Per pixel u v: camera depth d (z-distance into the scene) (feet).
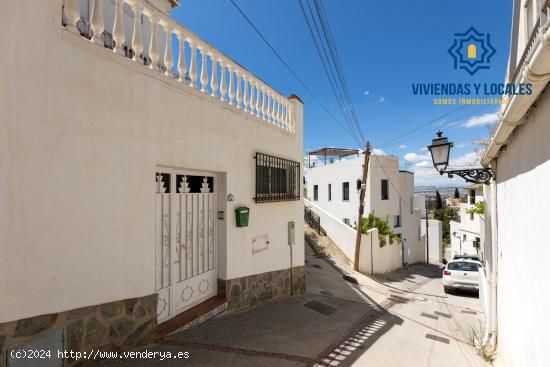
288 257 23.81
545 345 7.77
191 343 13.07
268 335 15.30
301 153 26.22
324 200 71.72
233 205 18.08
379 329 19.08
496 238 16.25
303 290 25.61
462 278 34.24
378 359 14.39
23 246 8.53
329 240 50.49
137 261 11.83
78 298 9.87
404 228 65.46
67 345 9.52
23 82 8.58
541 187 8.12
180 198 14.99
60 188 9.44
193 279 15.83
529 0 8.66
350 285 32.12
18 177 8.44
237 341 14.05
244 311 18.49
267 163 21.47
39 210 8.89
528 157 9.41
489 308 16.98
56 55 9.40
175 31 14.33
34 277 8.75
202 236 16.55
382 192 59.16
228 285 17.60
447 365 14.40
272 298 21.81
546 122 7.63
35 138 8.82
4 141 8.16
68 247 9.62
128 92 11.69
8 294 8.19
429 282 44.42
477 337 18.56
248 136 19.57
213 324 15.58
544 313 7.89
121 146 11.36
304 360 13.12
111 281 10.90
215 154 16.53
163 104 13.26
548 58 5.82
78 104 9.99
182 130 14.30
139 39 12.48
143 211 12.11
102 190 10.66
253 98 20.42
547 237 7.63
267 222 21.45
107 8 17.07
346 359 13.96
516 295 11.37
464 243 74.84
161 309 13.67
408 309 25.99
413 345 16.81
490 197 17.40
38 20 8.96
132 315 11.60
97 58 10.62
